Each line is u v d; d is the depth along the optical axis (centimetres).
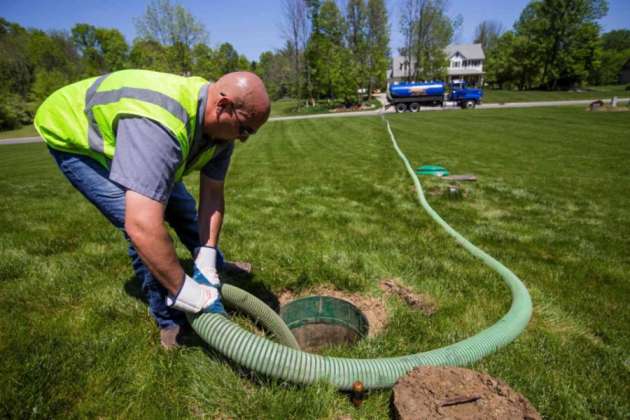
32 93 4125
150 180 119
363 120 2256
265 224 395
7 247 308
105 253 293
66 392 148
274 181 671
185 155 138
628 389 173
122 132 123
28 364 159
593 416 158
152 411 144
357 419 144
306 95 4394
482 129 1614
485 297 248
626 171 797
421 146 1166
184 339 183
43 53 4666
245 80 134
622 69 6331
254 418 143
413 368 150
